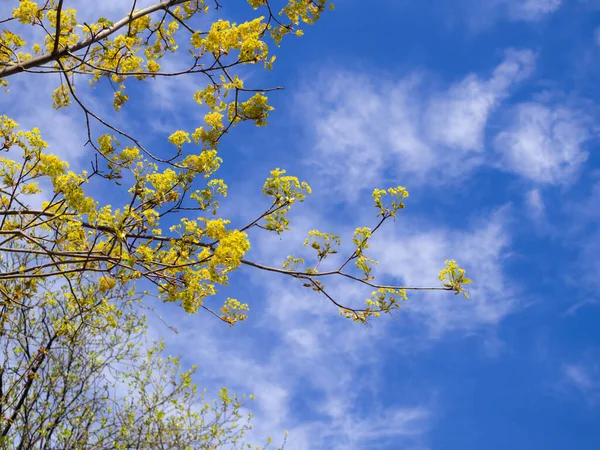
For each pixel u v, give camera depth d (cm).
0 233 393
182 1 445
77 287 786
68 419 848
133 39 446
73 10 469
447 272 538
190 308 433
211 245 442
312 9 485
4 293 535
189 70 442
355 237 522
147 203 437
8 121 408
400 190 522
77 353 843
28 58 485
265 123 474
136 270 422
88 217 389
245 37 433
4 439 769
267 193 473
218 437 898
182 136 446
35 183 474
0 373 809
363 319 549
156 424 878
